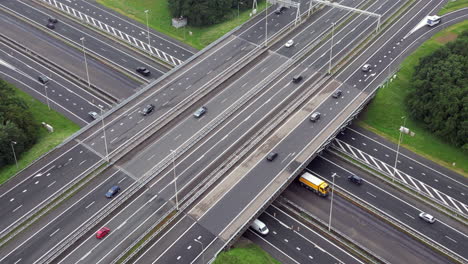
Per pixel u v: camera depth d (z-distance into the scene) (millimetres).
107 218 132000
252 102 172000
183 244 124812
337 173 153875
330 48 199625
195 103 170750
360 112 175500
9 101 162375
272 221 138375
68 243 124938
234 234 126500
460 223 138250
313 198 145375
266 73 185875
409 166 156500
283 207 142250
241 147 153500
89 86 183125
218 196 137250
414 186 149375
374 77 183500
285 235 134500
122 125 161750
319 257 128875
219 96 174250
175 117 164375
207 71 185875
